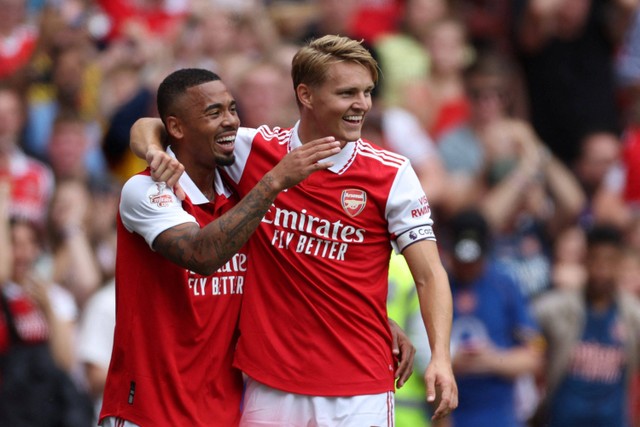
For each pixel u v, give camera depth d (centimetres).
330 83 2108
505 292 3259
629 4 4794
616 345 3416
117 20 4503
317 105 2122
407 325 2828
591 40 4788
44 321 3138
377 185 2156
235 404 2205
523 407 3472
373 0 4653
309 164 2011
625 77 4831
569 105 4722
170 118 2153
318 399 2153
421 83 4391
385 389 2184
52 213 3562
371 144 2200
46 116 4103
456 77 4453
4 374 3067
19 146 3894
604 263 3394
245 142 2191
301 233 2158
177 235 2062
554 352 3409
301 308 2156
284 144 2180
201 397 2175
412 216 2164
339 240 2156
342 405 2156
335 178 2152
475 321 3219
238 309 2197
